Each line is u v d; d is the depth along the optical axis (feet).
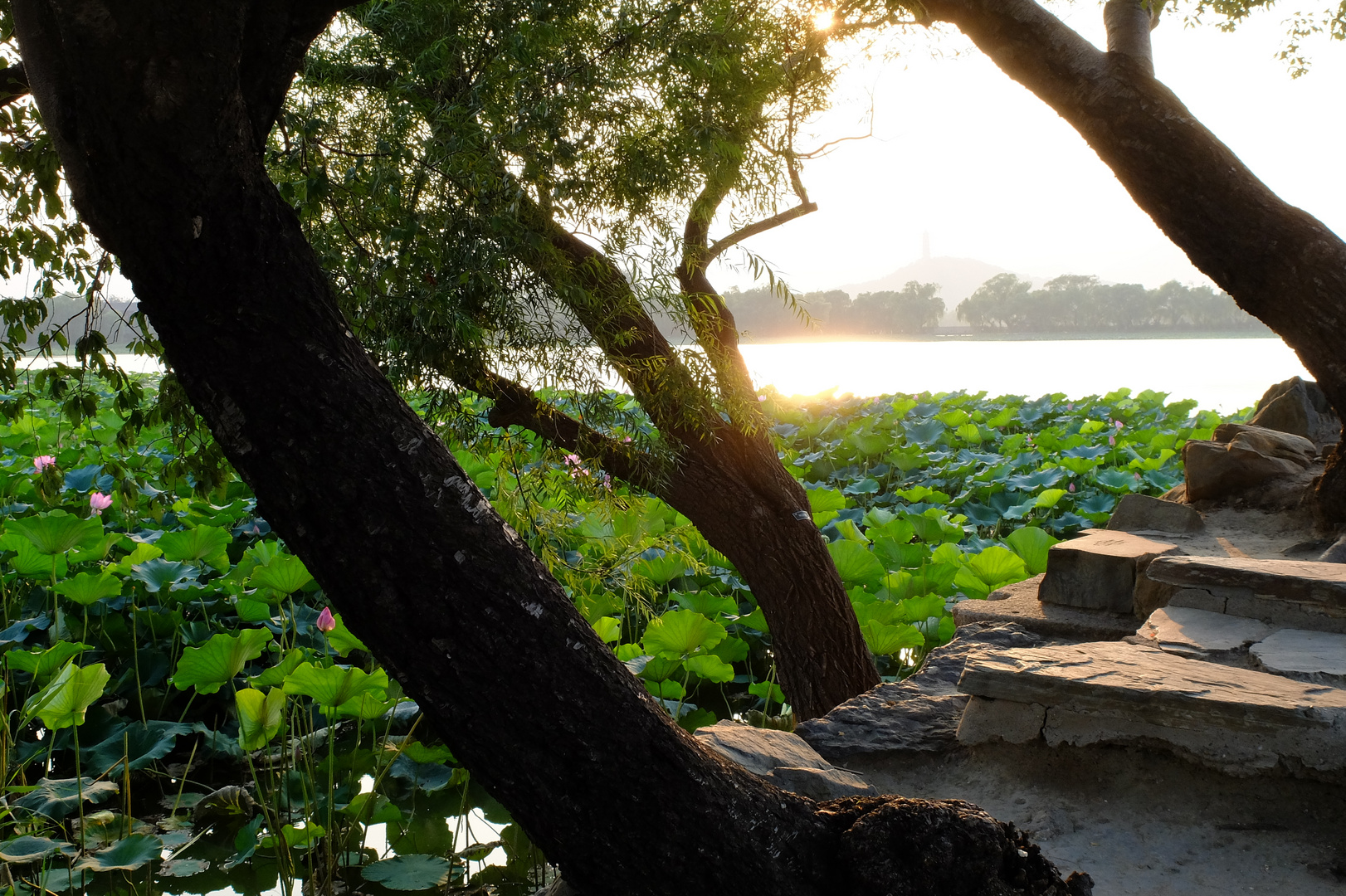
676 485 13.09
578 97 8.98
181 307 4.98
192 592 17.06
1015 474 31.58
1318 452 14.98
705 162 9.72
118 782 13.60
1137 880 6.50
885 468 33.96
